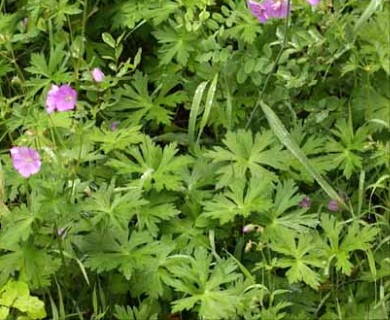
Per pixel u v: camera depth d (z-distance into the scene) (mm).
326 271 1366
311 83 1492
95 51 1580
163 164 1420
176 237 1406
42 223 1322
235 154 1439
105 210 1352
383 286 1425
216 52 1494
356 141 1490
